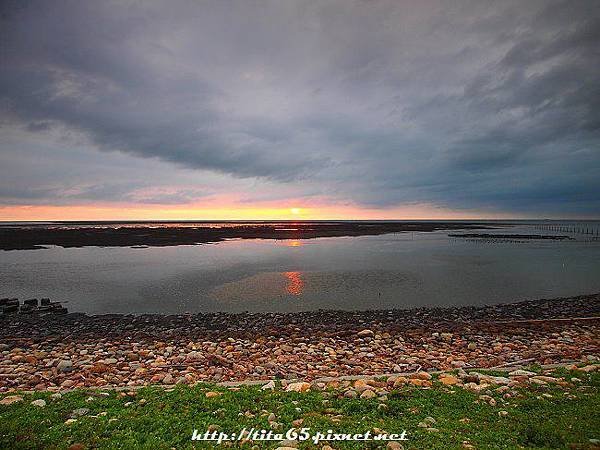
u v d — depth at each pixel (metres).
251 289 32.81
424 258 53.31
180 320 23.27
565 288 33.22
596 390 10.87
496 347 17.27
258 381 12.65
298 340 18.94
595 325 21.20
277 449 7.79
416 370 14.22
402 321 22.77
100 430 8.65
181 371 14.38
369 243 82.69
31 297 30.78
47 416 9.41
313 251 64.06
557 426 8.70
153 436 8.45
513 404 9.98
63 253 61.38
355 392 10.88
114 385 12.50
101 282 36.12
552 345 17.36
